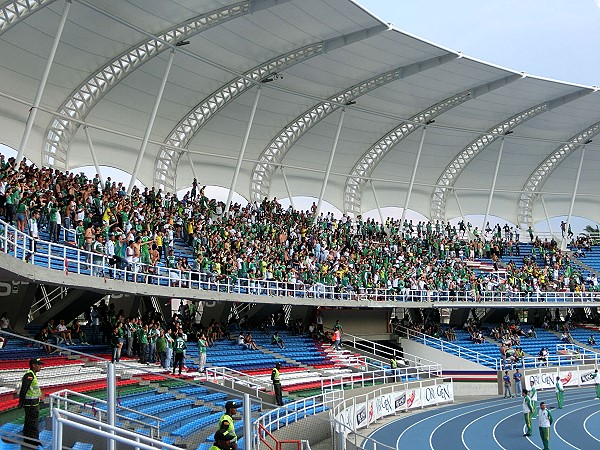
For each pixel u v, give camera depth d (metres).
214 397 27.41
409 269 54.06
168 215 40.72
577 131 62.66
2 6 34.16
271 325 47.16
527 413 30.67
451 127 59.56
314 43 42.75
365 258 52.69
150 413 22.64
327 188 64.94
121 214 32.88
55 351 28.02
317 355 43.69
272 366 39.09
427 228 62.78
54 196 30.94
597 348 56.47
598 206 74.81
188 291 32.97
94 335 31.88
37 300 33.88
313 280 44.38
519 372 46.25
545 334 58.44
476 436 30.59
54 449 8.77
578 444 28.94
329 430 28.56
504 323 58.19
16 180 27.14
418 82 49.41
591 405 40.62
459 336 54.53
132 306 36.03
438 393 42.09
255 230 47.31
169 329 31.41
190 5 36.25
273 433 23.08
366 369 42.81
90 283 26.02
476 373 48.91
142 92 46.88
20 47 38.84
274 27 40.03
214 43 41.84
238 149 57.22
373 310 52.88
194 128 53.06
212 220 46.16
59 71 42.25
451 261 59.31
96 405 19.41
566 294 57.22
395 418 36.06
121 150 50.75
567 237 70.12
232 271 38.34
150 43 41.12
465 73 47.78
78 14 36.97
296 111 54.72
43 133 45.97
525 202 73.81
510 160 68.25
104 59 42.31
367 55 44.50
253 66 45.66
